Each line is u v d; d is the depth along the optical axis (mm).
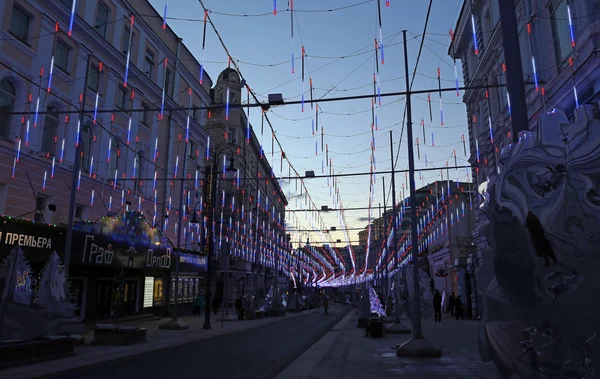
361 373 8867
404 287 18141
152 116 28797
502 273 3861
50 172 19312
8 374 9203
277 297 38969
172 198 31438
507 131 20766
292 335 19453
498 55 21750
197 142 35812
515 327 3764
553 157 3602
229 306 42875
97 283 22141
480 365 9750
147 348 13977
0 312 10820
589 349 3279
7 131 17562
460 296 30062
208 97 38312
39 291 11609
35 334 11242
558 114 3680
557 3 15570
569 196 3471
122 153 25234
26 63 18219
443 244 37406
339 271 92938
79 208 21531
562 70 14438
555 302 3490
